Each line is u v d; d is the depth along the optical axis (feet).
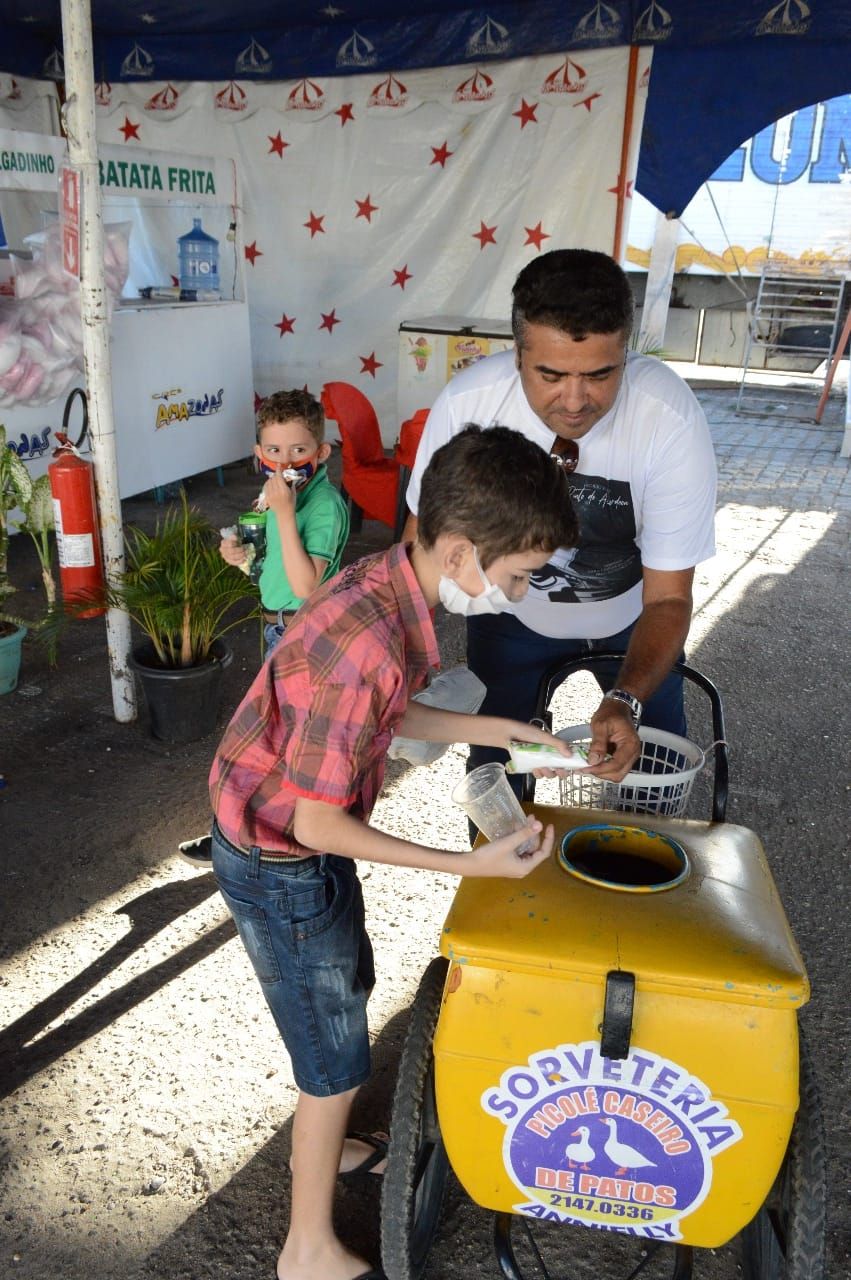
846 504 25.22
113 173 19.19
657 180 23.66
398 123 25.17
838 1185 7.29
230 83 26.05
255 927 5.56
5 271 17.83
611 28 22.25
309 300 27.73
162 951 9.45
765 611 18.54
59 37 26.53
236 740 5.39
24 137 16.26
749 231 39.68
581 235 24.66
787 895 10.59
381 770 5.51
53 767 12.50
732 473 27.78
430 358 22.31
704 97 22.53
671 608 7.29
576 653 7.91
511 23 23.07
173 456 22.66
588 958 4.95
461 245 25.95
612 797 7.25
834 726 14.39
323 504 9.84
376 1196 7.12
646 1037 4.98
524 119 24.13
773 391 39.47
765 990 4.81
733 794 12.50
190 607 12.49
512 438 4.74
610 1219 5.50
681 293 42.96
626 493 7.23
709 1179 5.19
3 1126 7.57
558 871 5.69
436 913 10.13
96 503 12.46
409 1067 5.67
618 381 6.31
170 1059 8.23
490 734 6.14
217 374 23.61
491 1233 6.91
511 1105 5.25
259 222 27.35
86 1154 7.38
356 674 4.70
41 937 9.58
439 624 17.87
